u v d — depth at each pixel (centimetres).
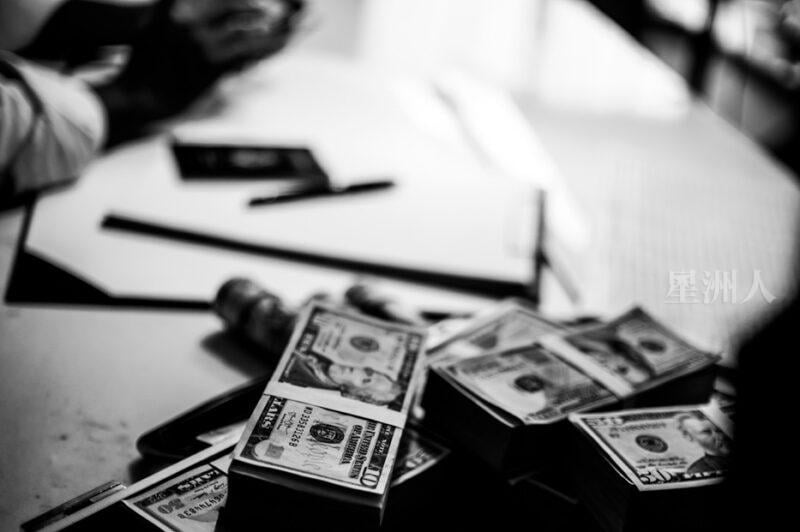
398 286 100
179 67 121
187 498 74
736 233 130
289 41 131
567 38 220
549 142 206
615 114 227
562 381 81
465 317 97
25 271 95
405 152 126
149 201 107
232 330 92
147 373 86
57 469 78
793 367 65
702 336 94
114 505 73
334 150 124
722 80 74
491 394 79
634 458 75
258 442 73
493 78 223
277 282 98
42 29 118
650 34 80
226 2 121
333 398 77
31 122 103
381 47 216
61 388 84
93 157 110
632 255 114
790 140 69
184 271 98
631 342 86
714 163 197
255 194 111
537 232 110
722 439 77
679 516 74
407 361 82
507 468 77
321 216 108
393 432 76
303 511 72
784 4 76
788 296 67
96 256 98
